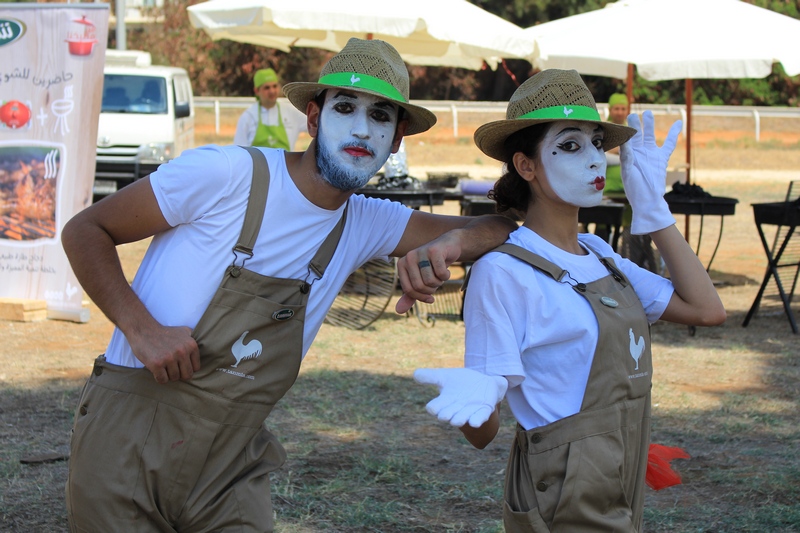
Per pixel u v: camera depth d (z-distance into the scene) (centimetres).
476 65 1154
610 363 238
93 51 745
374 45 243
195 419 238
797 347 734
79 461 241
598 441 235
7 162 759
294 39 1073
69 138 752
